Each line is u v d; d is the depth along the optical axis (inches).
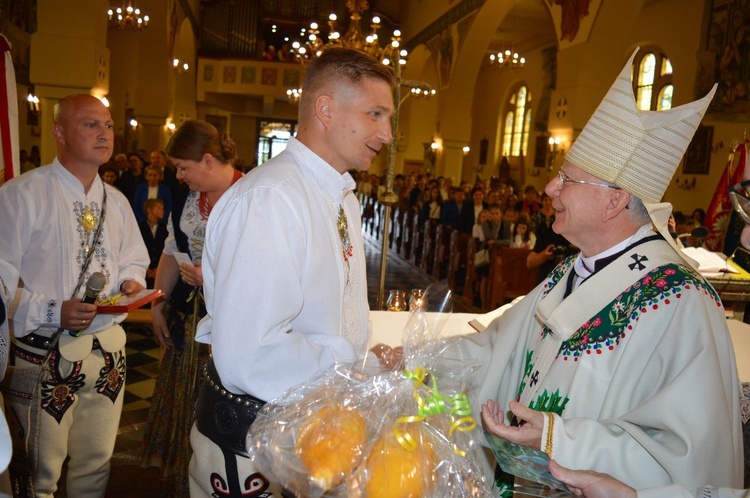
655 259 59.0
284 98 934.4
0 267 80.3
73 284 94.7
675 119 58.2
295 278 57.0
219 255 58.5
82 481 99.5
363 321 69.7
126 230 106.7
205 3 901.2
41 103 354.0
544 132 778.8
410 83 109.3
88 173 97.1
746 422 77.9
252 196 57.8
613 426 54.0
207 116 1015.6
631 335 56.6
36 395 90.4
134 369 195.0
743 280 109.5
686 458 49.9
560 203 61.9
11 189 89.5
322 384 49.0
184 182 106.2
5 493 60.1
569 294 63.7
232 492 60.1
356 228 70.1
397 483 41.5
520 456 52.8
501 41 812.0
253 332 54.6
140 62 615.8
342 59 62.1
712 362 52.4
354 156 63.4
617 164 58.2
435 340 53.3
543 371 62.3
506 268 299.9
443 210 432.8
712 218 200.4
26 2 456.4
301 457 41.0
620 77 59.6
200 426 63.3
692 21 530.9
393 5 928.9
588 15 414.9
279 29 949.2
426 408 46.0
